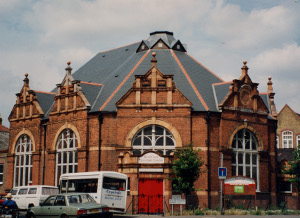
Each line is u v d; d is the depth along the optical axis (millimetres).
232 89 37500
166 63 40969
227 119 36938
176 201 30719
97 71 46938
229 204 35688
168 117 35938
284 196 38094
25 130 43531
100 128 36875
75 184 29672
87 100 38500
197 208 34250
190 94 37562
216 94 38594
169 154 35719
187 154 32281
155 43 43156
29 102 43469
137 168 33438
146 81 36375
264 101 42125
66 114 39438
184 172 32156
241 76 38531
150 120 35938
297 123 62312
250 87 38750
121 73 41469
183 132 35656
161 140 35969
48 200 24984
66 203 24000
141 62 41188
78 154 37656
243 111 37906
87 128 37594
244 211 31859
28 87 44500
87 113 37750
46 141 41219
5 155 46469
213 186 35562
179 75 39469
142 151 35906
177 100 36000
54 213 24125
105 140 36625
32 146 42906
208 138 35844
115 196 28938
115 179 29203
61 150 39688
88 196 25062
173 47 43438
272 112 41500
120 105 36250
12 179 44062
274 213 31922
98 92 40094
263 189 38281
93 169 36656
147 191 33500
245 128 37906
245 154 38000
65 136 39656
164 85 36219
